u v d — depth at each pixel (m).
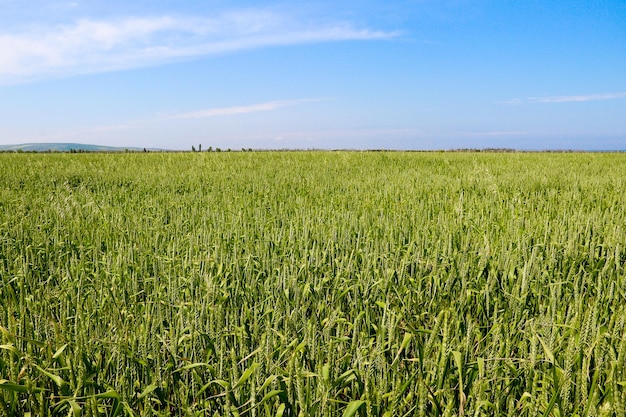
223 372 2.53
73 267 4.33
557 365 2.57
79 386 2.28
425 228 5.61
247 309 3.24
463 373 2.49
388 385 2.44
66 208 7.33
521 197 9.13
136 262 4.54
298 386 2.11
